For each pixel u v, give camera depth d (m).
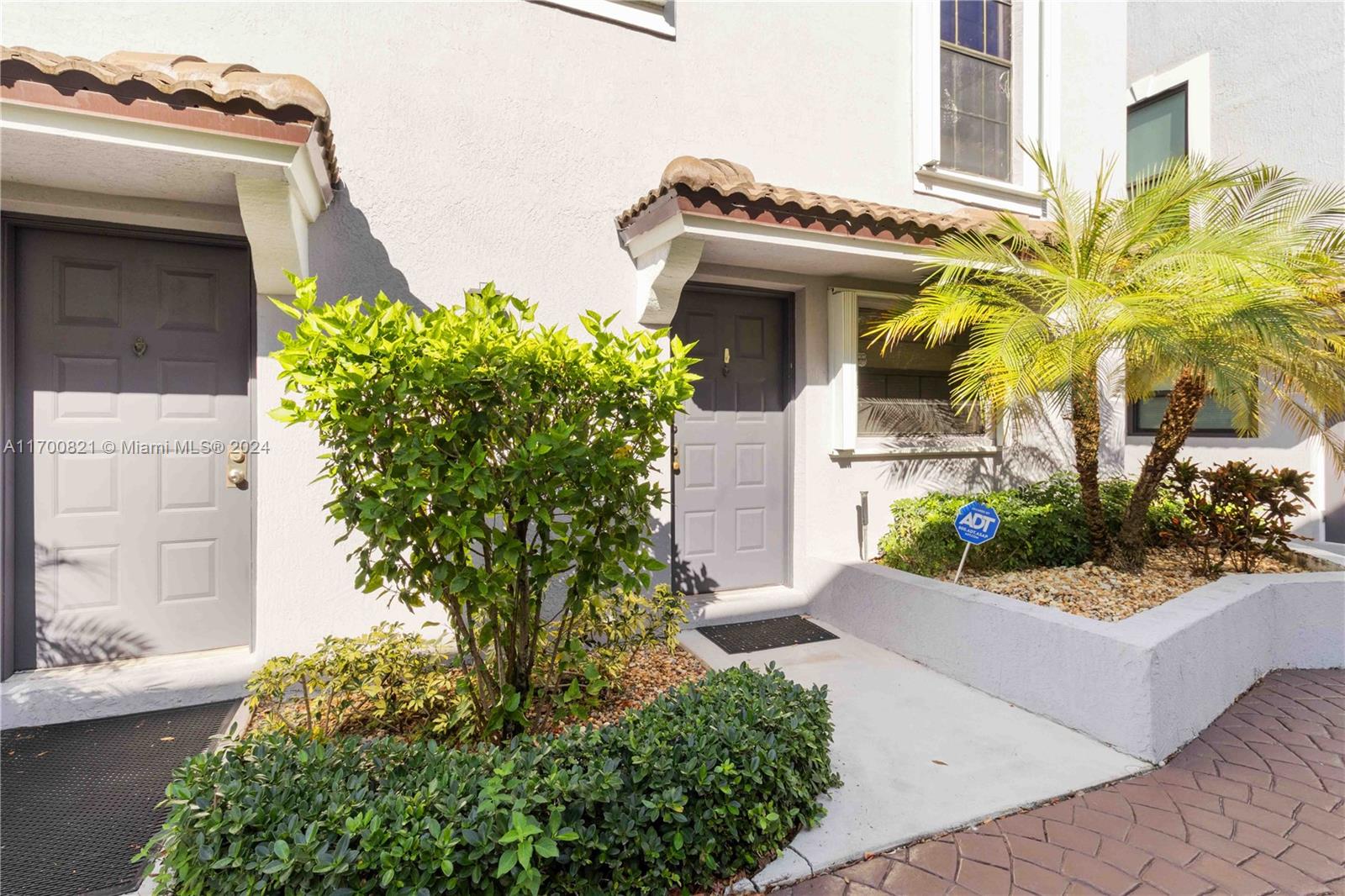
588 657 3.27
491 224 4.23
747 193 3.99
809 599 5.38
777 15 5.20
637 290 4.67
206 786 2.03
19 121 2.59
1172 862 2.43
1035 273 4.60
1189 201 4.48
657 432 2.95
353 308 2.47
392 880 1.81
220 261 3.84
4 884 2.19
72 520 3.60
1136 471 8.82
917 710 3.63
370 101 3.92
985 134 6.36
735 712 2.61
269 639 3.73
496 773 2.10
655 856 2.11
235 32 3.65
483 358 2.48
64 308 3.58
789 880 2.29
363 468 2.57
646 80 4.73
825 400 5.45
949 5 6.14
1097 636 3.32
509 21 4.29
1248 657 4.16
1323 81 7.12
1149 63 8.99
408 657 3.14
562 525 2.71
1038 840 2.55
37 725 3.28
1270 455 7.55
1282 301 3.99
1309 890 2.29
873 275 5.38
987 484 6.20
